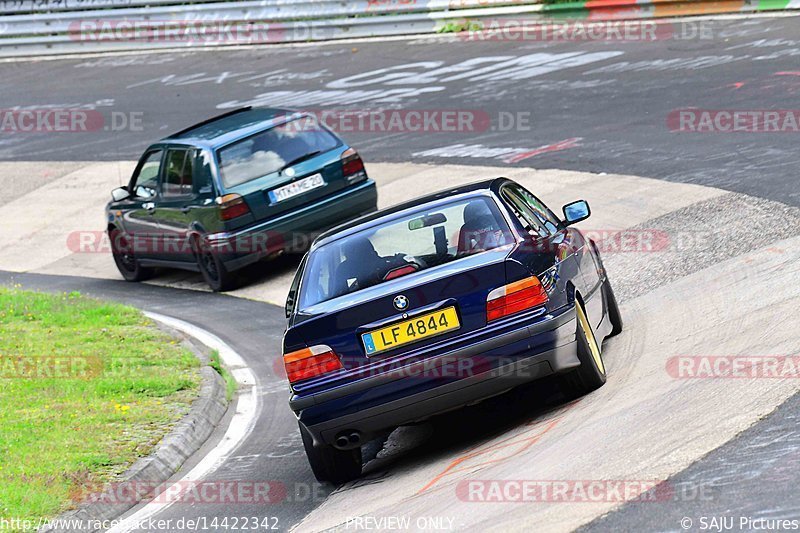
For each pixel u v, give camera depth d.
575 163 32.69
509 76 44.50
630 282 21.97
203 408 19.17
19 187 46.25
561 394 16.11
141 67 60.81
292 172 28.91
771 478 10.66
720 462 11.34
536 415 15.30
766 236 22.03
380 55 52.97
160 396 19.94
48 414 18.72
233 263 28.88
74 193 44.19
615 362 16.72
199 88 54.09
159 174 31.00
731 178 27.28
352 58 53.47
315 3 58.38
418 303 13.84
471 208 15.16
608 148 33.22
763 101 33.44
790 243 20.98
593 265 17.42
